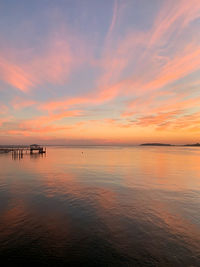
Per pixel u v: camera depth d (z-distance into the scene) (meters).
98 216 9.62
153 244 7.10
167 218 9.45
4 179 19.17
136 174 22.97
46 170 26.03
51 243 7.05
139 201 12.15
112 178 20.11
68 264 5.95
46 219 9.19
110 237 7.55
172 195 13.56
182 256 6.39
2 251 6.53
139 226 8.56
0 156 56.03
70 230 8.09
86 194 13.70
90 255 6.39
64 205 11.25
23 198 12.59
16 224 8.60
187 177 20.97
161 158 50.22
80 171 25.25
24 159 45.22
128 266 5.90
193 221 9.13
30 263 5.96
